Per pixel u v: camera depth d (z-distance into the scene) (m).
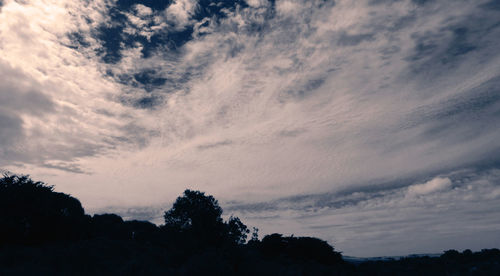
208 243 47.91
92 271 20.83
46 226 35.81
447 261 45.25
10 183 38.06
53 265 21.00
